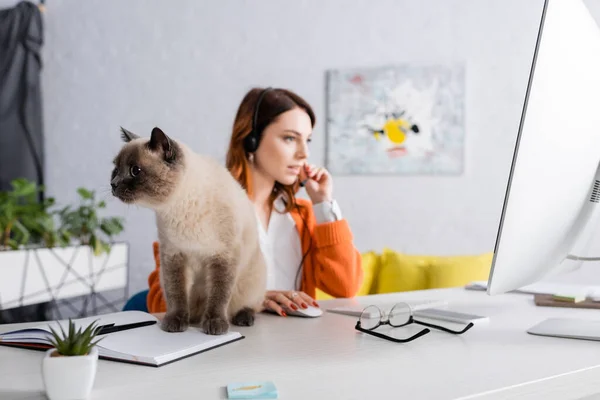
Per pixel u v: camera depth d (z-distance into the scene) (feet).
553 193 2.72
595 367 2.43
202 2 10.25
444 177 9.26
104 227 9.50
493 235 9.09
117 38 10.71
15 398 2.05
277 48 9.91
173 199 3.07
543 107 2.55
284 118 5.82
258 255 3.55
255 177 6.03
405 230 9.39
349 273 5.76
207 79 10.23
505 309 3.85
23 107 10.76
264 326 3.31
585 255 3.28
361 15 9.57
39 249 8.54
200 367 2.40
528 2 8.92
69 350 2.06
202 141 10.25
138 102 10.59
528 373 2.32
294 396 2.02
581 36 2.76
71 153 10.94
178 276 3.24
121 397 2.02
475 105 9.18
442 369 2.37
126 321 3.15
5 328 3.13
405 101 9.32
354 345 2.81
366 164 9.48
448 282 7.00
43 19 11.07
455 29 9.25
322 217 5.92
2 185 10.77
